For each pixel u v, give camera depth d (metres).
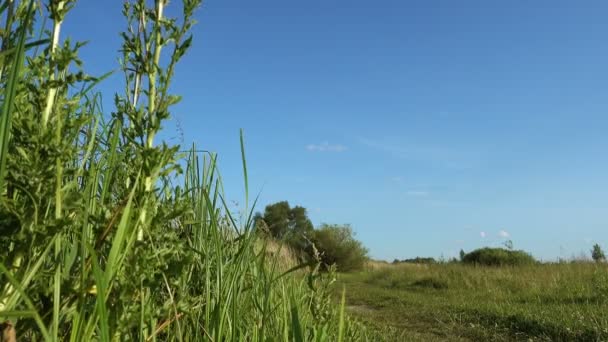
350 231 29.20
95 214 1.60
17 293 1.16
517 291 15.26
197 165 2.46
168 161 1.41
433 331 10.05
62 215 1.30
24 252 1.18
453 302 13.55
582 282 13.95
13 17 1.50
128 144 1.63
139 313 1.37
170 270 1.48
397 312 12.56
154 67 1.44
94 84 1.49
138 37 1.46
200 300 2.00
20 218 1.14
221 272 2.10
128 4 1.49
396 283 21.02
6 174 1.16
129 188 1.48
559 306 11.10
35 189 1.15
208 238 2.36
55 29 1.33
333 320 3.11
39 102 1.25
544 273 16.75
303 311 3.20
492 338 9.26
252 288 2.41
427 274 20.80
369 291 18.41
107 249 1.49
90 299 1.37
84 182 1.86
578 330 8.70
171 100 1.44
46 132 1.19
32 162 1.16
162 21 1.45
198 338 1.84
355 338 4.03
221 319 1.94
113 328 1.30
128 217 1.33
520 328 9.64
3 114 1.09
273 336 2.33
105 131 1.97
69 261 1.38
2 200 1.11
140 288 1.36
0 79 1.40
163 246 1.47
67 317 1.28
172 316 1.80
